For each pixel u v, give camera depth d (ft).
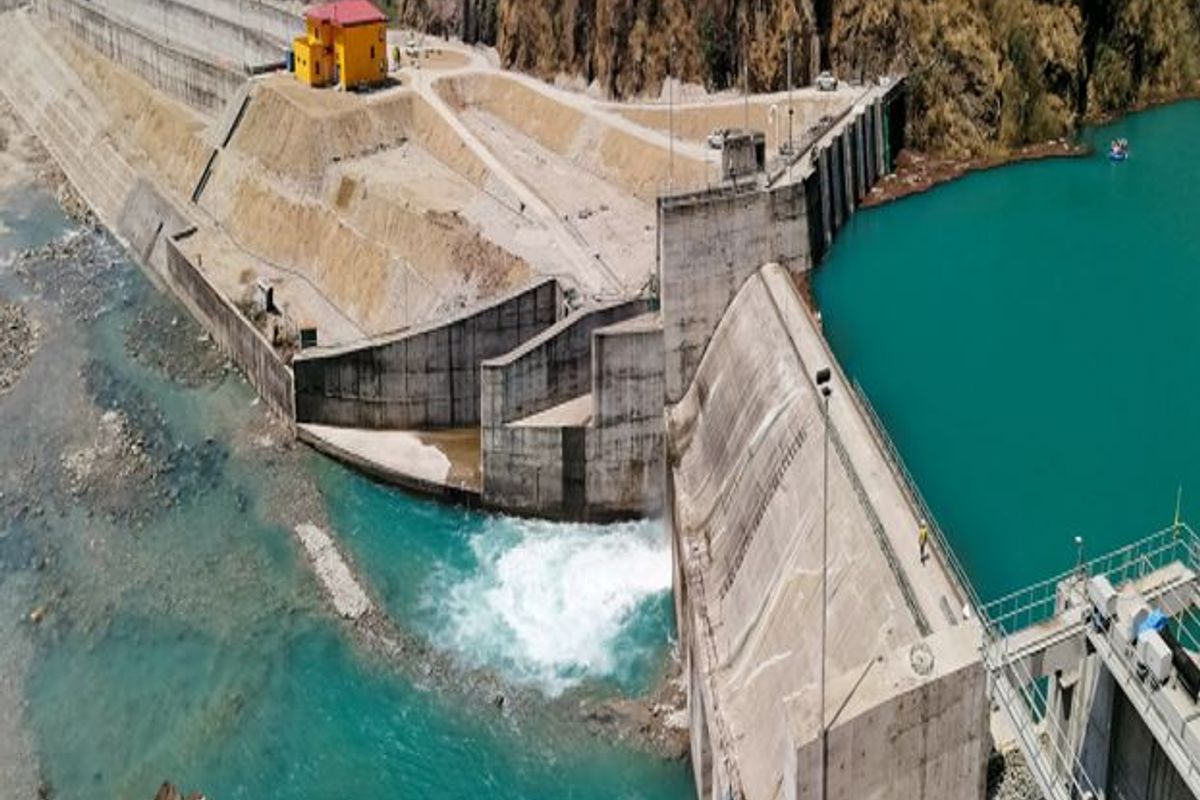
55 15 459.73
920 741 135.13
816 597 175.52
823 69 324.60
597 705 203.51
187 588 231.91
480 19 383.24
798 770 131.03
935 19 323.16
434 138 331.98
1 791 194.49
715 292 242.37
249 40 396.98
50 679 214.07
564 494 245.65
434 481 250.98
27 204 388.16
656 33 329.11
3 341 310.45
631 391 240.94
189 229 333.42
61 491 258.37
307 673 212.64
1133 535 185.06
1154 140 331.77
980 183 310.04
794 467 195.21
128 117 396.37
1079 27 336.90
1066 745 136.15
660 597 227.61
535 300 261.03
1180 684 119.96
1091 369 229.66
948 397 221.66
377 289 295.89
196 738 201.87
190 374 294.66
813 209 262.67
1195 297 252.21
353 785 192.65
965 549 184.55
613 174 308.40
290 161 329.11
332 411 267.18
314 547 240.73
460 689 208.13
